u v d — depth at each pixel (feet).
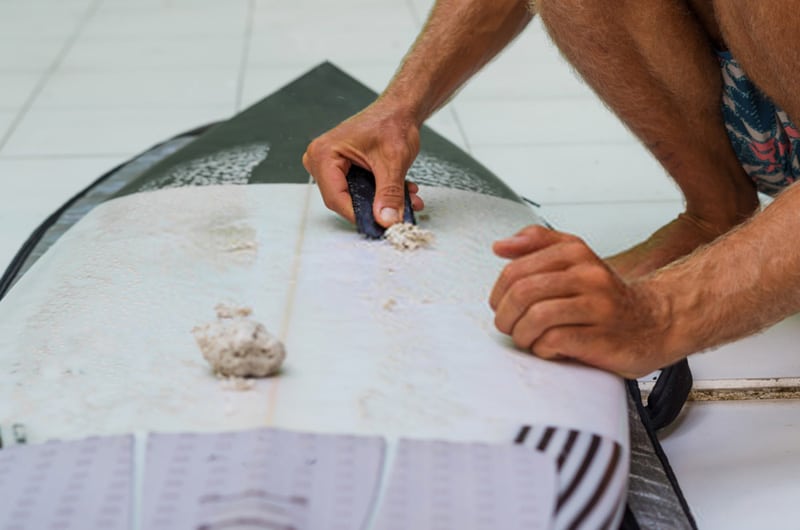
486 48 4.47
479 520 2.48
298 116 5.41
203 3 11.73
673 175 4.46
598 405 2.94
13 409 2.87
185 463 2.57
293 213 4.20
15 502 2.50
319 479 2.53
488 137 7.47
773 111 4.16
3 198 6.34
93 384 2.97
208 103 8.25
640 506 3.25
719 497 3.49
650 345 3.08
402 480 2.56
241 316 3.31
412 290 3.52
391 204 3.98
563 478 2.64
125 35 10.42
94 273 3.69
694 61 4.07
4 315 3.48
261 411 2.79
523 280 3.04
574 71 4.28
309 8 11.39
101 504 2.48
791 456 3.73
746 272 3.07
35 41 10.21
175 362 3.06
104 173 6.63
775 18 3.26
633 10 3.92
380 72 8.89
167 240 3.93
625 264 4.50
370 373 3.00
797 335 4.61
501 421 2.80
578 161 6.96
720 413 4.05
